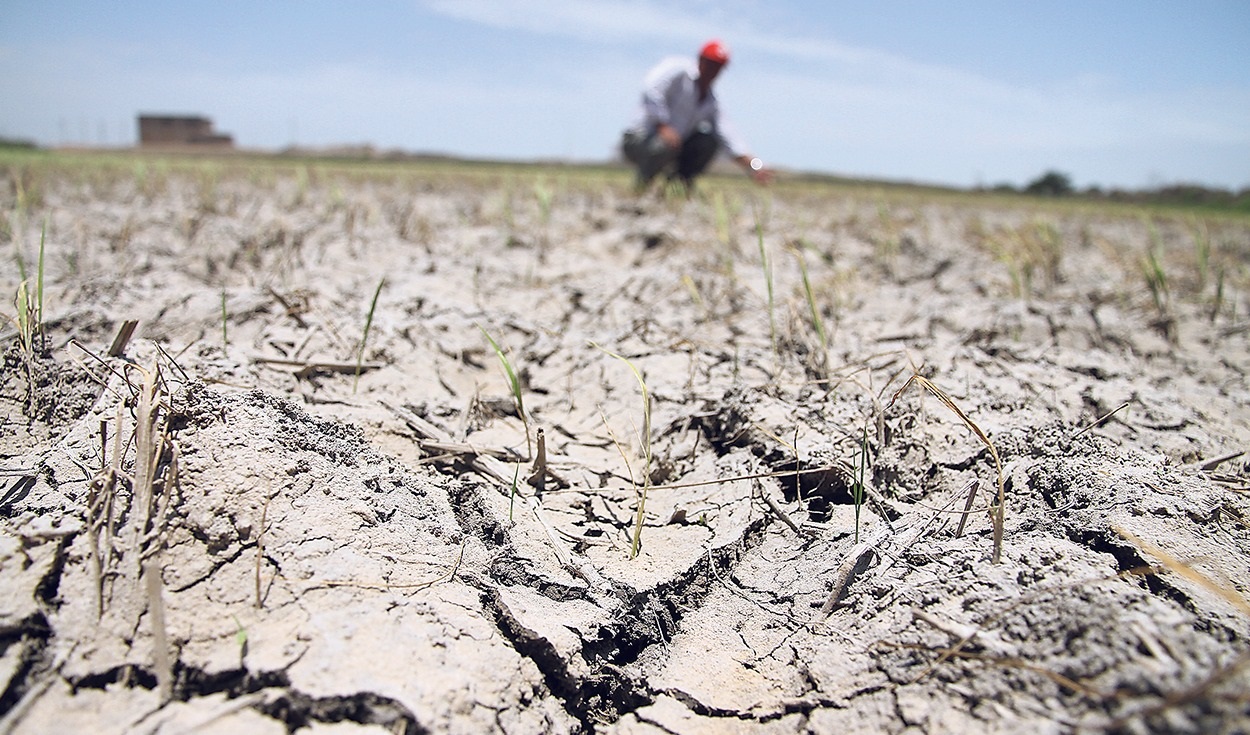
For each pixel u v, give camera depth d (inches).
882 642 53.6
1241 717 38.2
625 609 61.6
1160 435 88.0
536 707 51.9
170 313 107.2
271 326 104.7
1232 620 50.3
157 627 48.3
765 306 132.8
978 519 68.1
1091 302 165.3
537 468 76.4
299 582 53.9
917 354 106.9
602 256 192.1
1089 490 66.7
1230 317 154.3
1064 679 44.4
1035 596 51.3
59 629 48.8
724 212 179.2
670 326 124.6
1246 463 83.3
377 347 102.0
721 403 89.3
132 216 203.2
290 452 64.2
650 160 270.2
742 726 53.4
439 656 50.9
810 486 76.5
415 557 60.1
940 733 45.7
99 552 53.1
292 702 46.2
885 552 64.2
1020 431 80.6
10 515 57.9
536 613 58.4
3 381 79.4
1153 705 40.2
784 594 64.6
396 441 80.3
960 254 218.5
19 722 44.1
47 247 157.6
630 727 54.8
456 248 188.7
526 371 109.3
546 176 480.1
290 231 189.9
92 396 74.2
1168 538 59.4
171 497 57.4
